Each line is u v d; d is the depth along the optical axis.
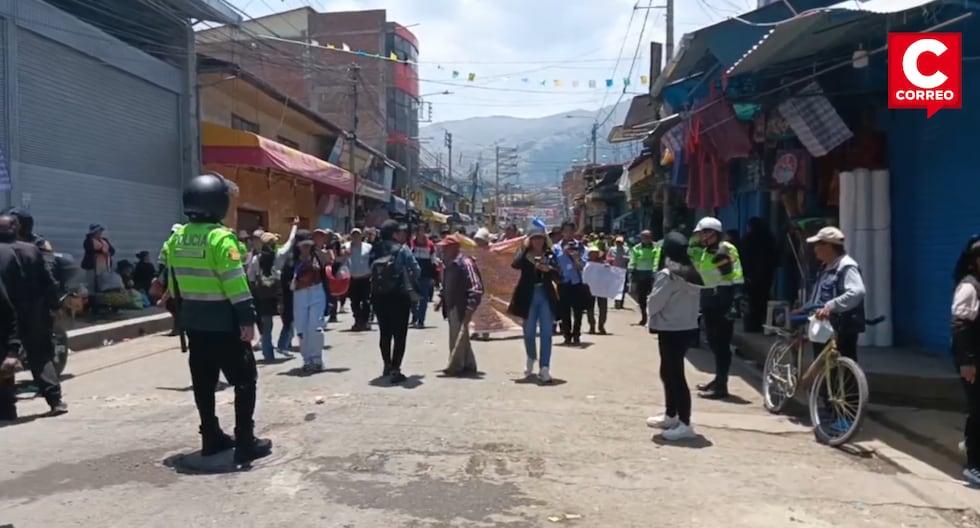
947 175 9.87
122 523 5.05
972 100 9.30
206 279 6.31
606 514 5.31
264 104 26.14
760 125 11.99
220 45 29.39
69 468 6.25
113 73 17.03
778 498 5.72
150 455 6.62
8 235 8.38
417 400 8.76
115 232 17.17
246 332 6.27
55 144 14.98
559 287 13.52
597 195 37.59
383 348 9.98
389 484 5.84
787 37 8.88
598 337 14.88
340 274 11.25
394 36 48.47
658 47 28.05
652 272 16.61
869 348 10.77
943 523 5.30
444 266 10.71
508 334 14.70
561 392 9.38
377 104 43.72
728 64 11.27
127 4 18.11
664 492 5.79
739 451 6.96
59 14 15.00
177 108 19.88
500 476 6.07
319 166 26.16
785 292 15.25
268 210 26.44
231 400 8.84
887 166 11.12
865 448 7.05
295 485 5.81
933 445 7.14
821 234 7.81
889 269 11.02
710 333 9.36
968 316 6.04
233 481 5.91
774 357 8.71
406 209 45.44
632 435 7.41
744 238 13.71
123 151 17.45
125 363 11.77
